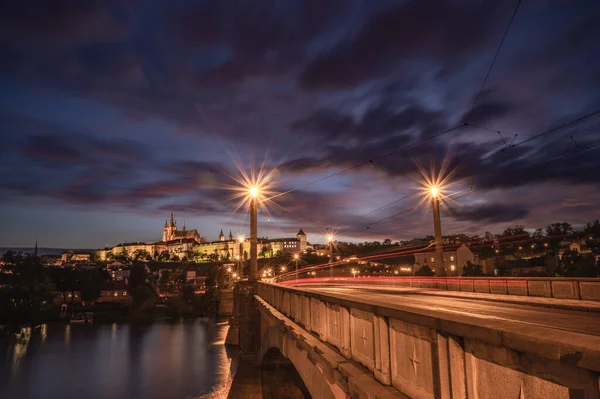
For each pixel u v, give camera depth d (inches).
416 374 189.2
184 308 5585.6
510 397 124.8
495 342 126.4
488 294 1005.2
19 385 2290.8
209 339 3558.1
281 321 555.5
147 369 2571.4
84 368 2628.0
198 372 2482.8
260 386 1074.7
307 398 1074.1
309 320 443.8
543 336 109.8
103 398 2053.4
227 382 2277.3
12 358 2915.8
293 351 505.7
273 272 5162.4
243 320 1171.3
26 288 4859.7
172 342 3440.0
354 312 286.0
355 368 265.6
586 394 98.0
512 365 123.8
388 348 225.3
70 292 6254.9
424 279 1433.3
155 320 4963.1
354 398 241.0
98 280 6830.7
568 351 100.4
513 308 692.7
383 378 225.6
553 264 2765.7
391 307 209.9
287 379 1095.0
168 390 2155.5
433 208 1246.3
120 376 2427.4
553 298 839.1
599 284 741.9
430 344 175.5
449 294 1064.8
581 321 499.8
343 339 309.9
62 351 3147.1
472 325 138.2
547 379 110.1
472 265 3614.7
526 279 925.8
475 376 143.3
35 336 3833.7
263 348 970.1
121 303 6318.9
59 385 2284.7
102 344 3415.4
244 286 1229.7
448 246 4074.8
